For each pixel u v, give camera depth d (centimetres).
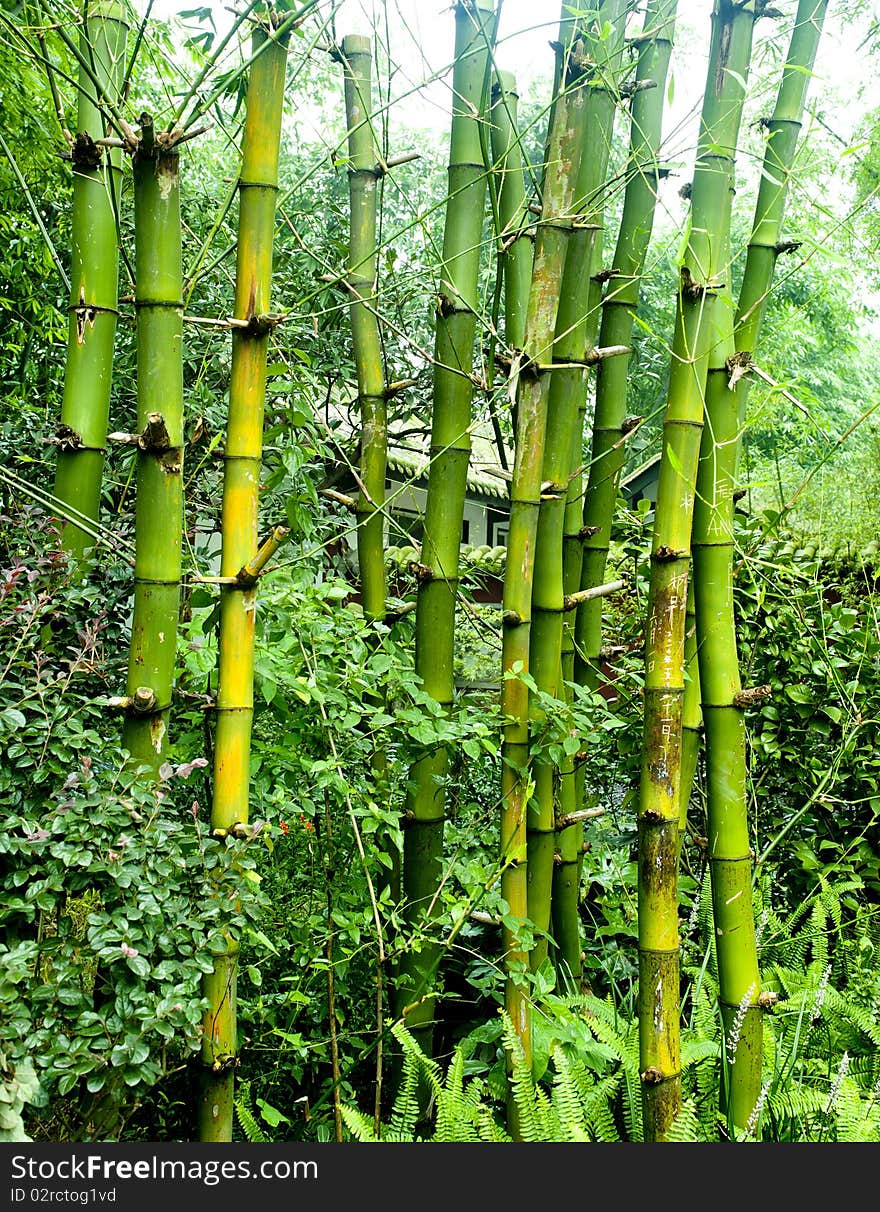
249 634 162
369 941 208
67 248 339
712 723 188
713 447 184
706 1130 189
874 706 315
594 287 233
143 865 142
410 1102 179
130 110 189
